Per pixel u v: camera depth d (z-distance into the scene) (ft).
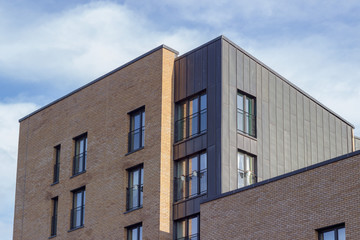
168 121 147.54
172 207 142.82
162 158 144.46
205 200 130.11
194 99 146.92
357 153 111.24
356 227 108.47
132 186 149.89
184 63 150.20
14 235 172.86
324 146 160.97
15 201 175.83
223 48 144.87
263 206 120.98
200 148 141.69
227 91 142.61
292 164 151.02
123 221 147.43
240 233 122.83
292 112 155.53
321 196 113.91
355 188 110.11
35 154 175.22
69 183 163.12
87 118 163.94
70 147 165.89
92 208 155.33
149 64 153.28
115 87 159.53
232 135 140.56
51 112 174.50
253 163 143.64
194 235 138.00
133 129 153.58
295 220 116.06
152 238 140.67
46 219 165.99
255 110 147.23
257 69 150.51
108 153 155.94
